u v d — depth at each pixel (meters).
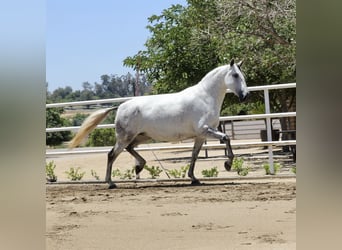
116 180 10.26
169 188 8.84
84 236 5.17
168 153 19.70
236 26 14.19
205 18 15.08
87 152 9.96
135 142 9.68
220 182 9.43
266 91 9.97
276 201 7.00
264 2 13.23
